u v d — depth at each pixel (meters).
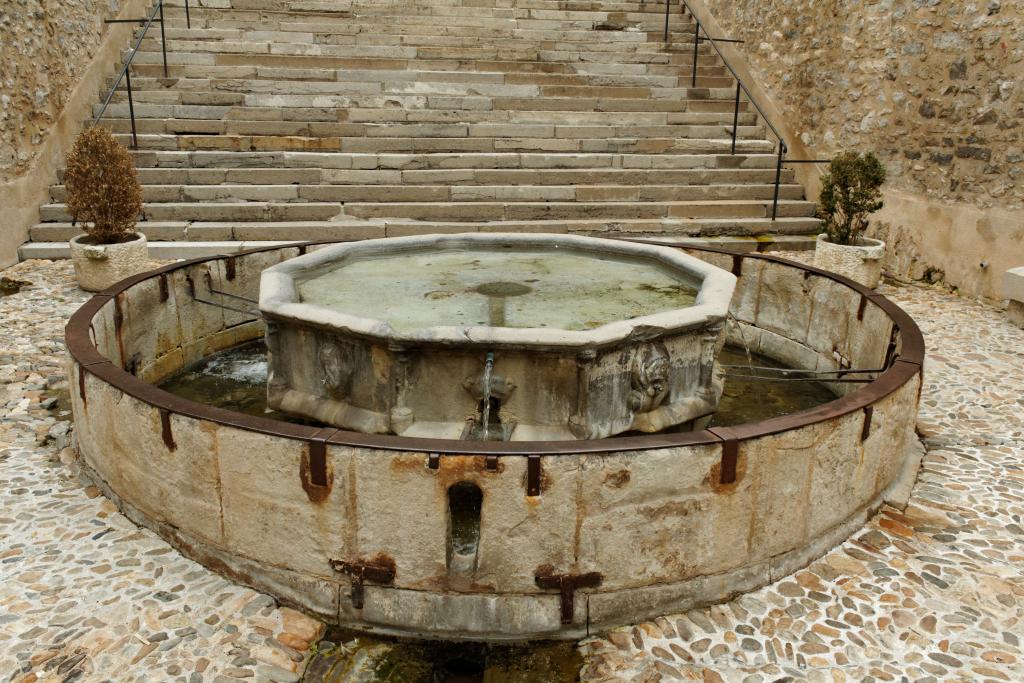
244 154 8.12
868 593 2.77
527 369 3.38
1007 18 6.35
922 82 7.34
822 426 2.78
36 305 5.89
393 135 8.77
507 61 9.98
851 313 4.80
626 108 9.67
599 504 2.51
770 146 9.46
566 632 2.61
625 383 3.53
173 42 9.52
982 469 3.75
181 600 2.69
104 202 6.11
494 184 8.46
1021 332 5.89
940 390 4.78
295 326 3.72
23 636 2.47
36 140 7.57
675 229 8.15
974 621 2.64
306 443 2.52
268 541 2.71
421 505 2.50
